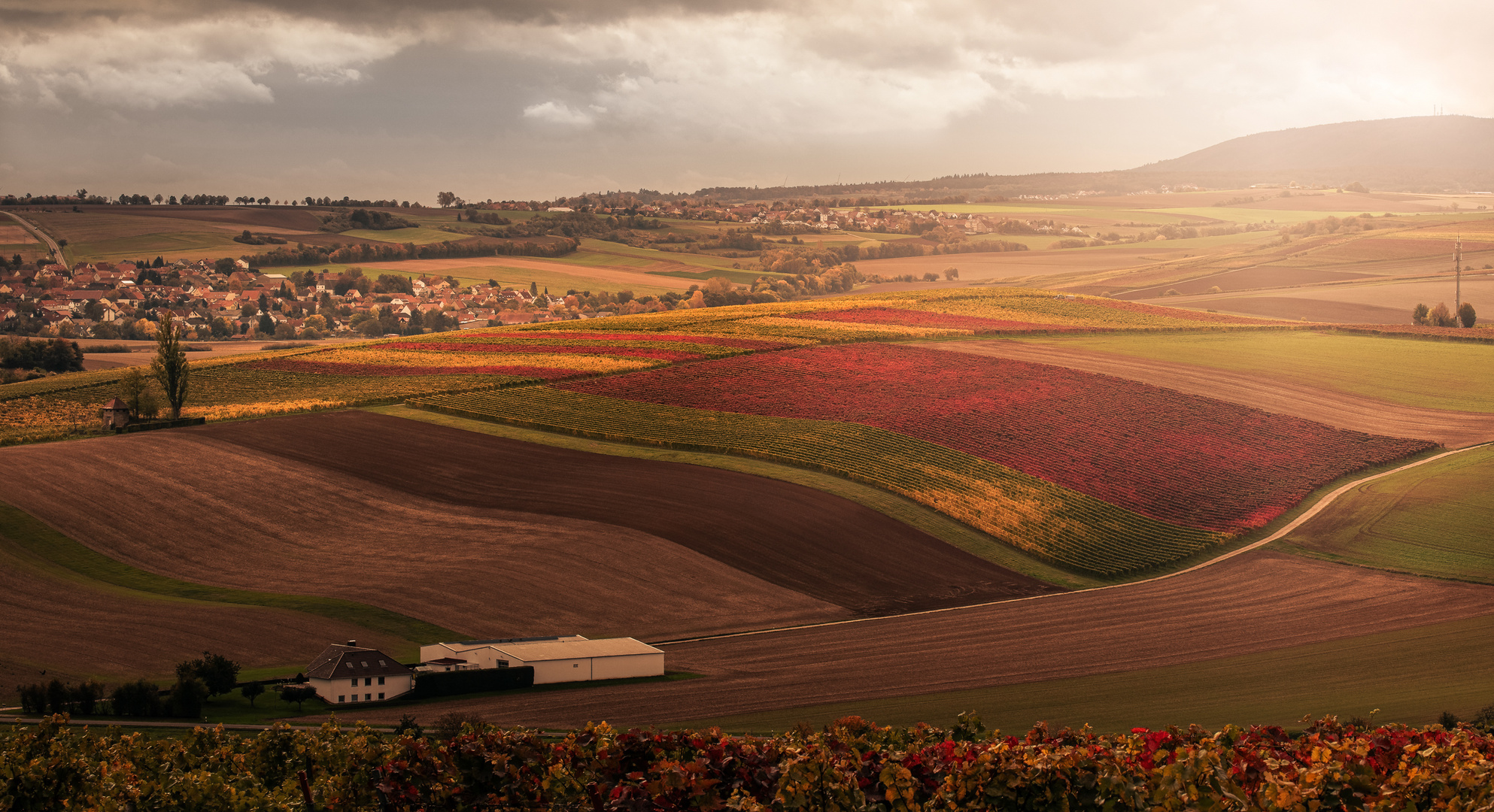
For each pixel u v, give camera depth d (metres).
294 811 20.75
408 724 40.94
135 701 47.03
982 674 53.25
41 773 21.17
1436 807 15.47
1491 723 39.31
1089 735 20.30
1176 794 15.32
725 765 17.73
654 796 15.92
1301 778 15.73
